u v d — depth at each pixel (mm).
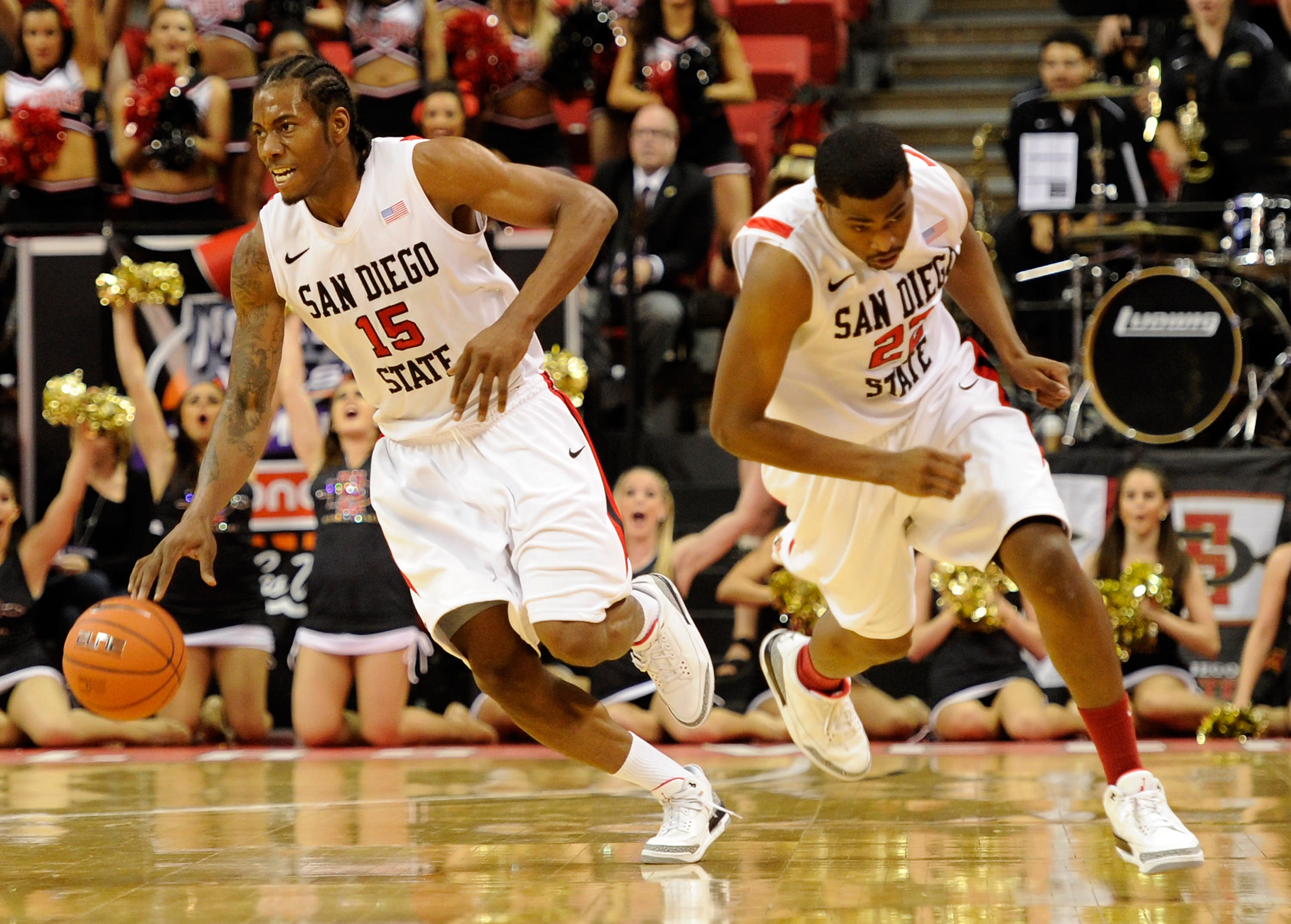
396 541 7043
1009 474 7145
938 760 11750
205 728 14352
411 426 7090
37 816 9281
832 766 9180
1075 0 19156
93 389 14438
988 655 13711
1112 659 6957
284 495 15086
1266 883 6477
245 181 17781
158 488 14594
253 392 7043
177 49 17641
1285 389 16469
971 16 26969
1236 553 14383
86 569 14812
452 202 6773
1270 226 15797
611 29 17984
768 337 6863
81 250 15625
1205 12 17891
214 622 14055
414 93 17984
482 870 7121
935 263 7258
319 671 13727
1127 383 15656
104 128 18375
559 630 6680
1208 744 12742
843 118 23609
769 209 7055
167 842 8148
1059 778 10414
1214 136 16641
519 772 11484
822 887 6527
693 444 16172
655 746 13500
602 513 6930
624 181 17031
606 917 5961
